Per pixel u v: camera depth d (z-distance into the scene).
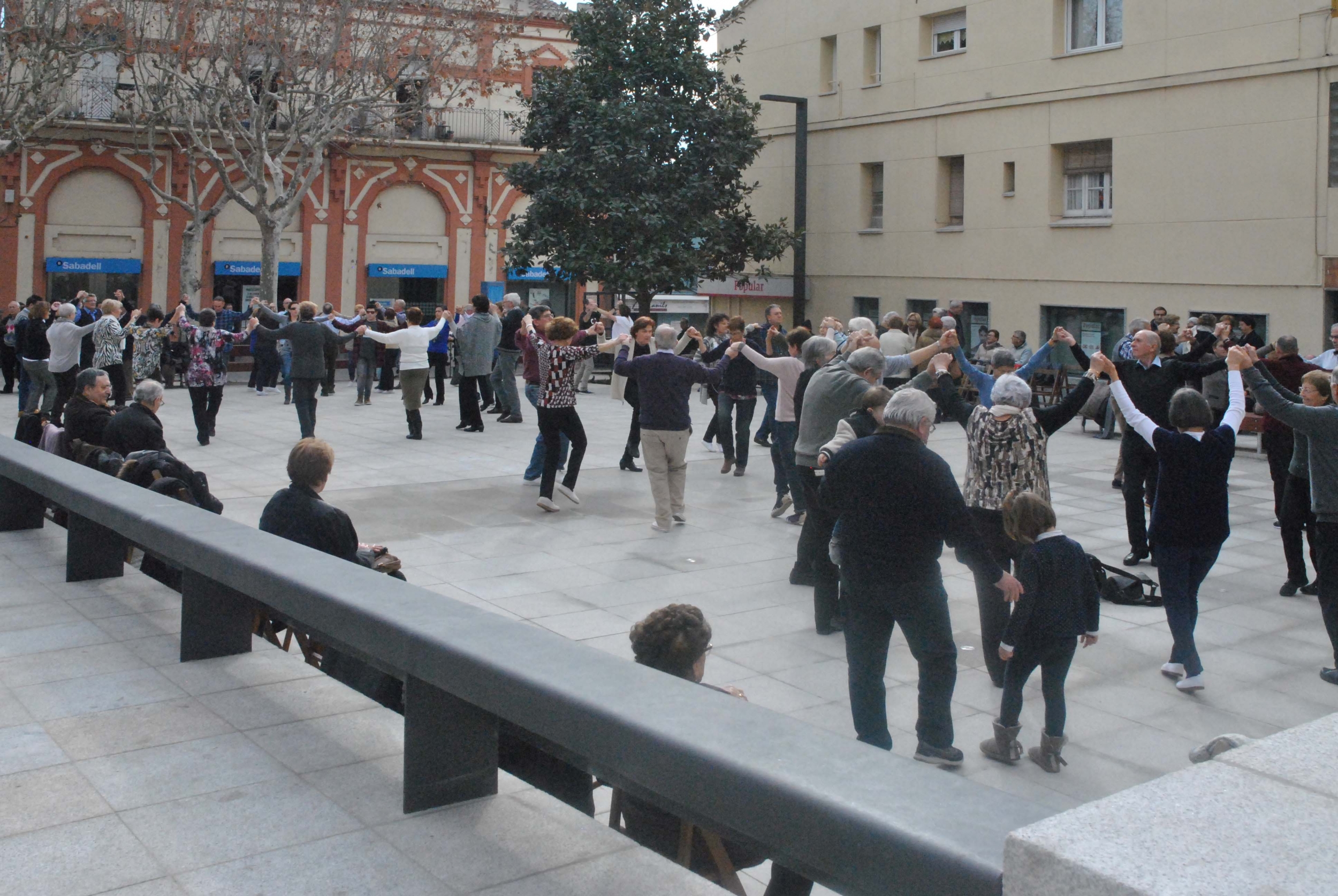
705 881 3.17
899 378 16.78
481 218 36.81
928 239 27.31
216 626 5.23
